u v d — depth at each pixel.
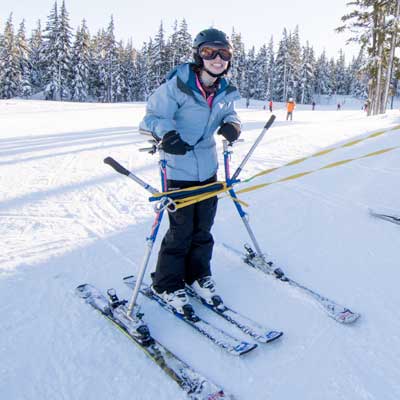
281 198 5.02
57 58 48.84
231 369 2.15
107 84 58.25
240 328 2.45
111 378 2.06
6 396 1.94
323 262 3.36
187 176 2.51
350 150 7.64
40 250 3.56
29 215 4.46
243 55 64.19
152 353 2.18
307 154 7.53
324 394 1.98
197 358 2.24
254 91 68.50
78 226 4.17
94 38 62.53
